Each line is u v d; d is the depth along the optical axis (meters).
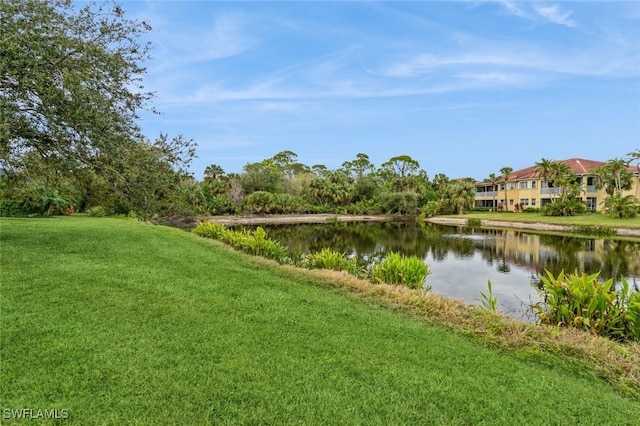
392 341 4.36
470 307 6.10
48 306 4.77
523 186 51.81
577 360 4.12
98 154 9.20
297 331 4.48
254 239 11.77
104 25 9.02
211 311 5.00
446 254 18.47
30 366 3.27
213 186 51.22
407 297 6.45
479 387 3.36
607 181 40.09
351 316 5.24
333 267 9.52
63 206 25.39
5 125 6.95
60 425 2.56
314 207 56.66
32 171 9.86
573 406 3.14
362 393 3.14
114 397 2.90
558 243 23.03
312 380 3.30
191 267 8.10
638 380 3.68
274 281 7.29
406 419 2.84
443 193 55.16
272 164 78.25
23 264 7.06
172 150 10.62
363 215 56.38
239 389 3.10
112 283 6.06
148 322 4.45
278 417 2.77
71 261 7.65
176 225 25.28
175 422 2.65
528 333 4.87
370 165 80.94
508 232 30.91
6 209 23.23
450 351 4.17
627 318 5.12
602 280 12.79
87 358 3.46
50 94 7.66
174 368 3.37
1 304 4.72
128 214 24.12
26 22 7.60
